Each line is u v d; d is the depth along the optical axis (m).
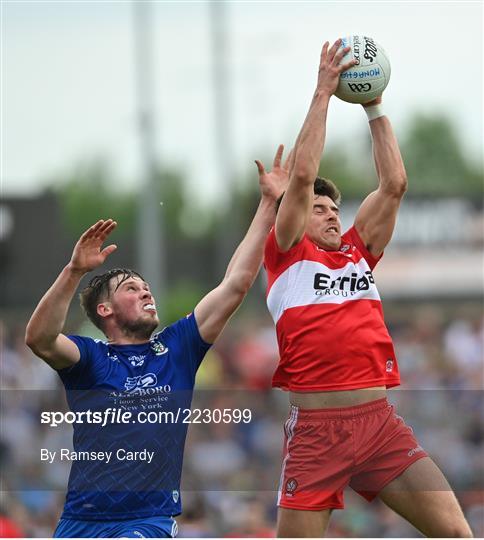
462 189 120.19
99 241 26.22
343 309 26.48
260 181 28.98
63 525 26.45
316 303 26.47
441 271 119.12
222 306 27.62
